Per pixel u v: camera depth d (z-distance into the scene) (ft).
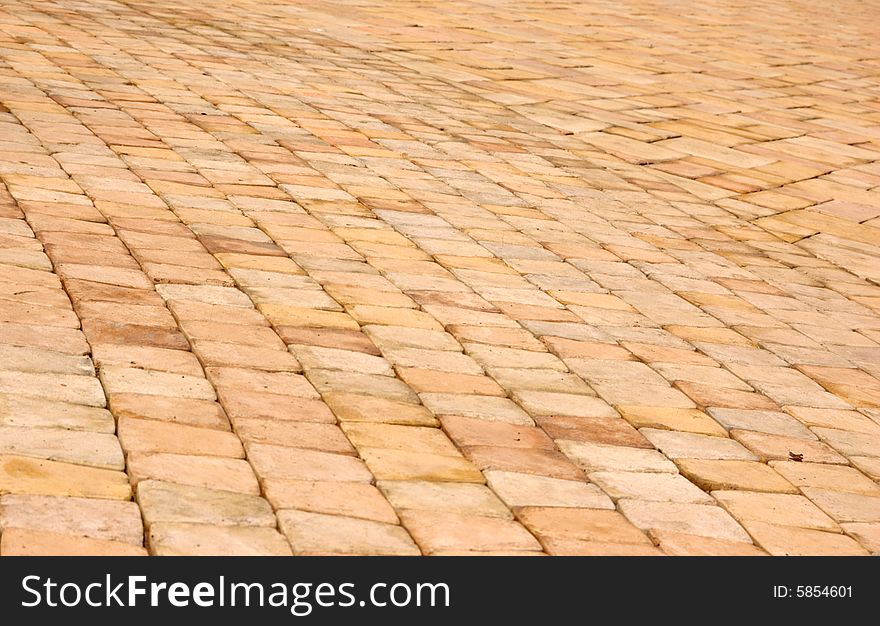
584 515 12.39
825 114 41.75
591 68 44.19
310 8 48.96
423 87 36.45
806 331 20.62
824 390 17.80
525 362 16.58
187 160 23.88
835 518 13.48
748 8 69.62
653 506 12.91
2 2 38.50
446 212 23.68
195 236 19.38
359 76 36.45
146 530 10.62
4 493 10.72
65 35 34.81
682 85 43.21
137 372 13.88
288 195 22.80
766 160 33.96
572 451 13.96
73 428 12.21
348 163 26.03
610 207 26.68
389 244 20.95
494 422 14.38
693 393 16.61
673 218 26.84
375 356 15.81
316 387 14.46
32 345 14.02
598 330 18.53
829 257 25.99
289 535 10.98
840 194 31.50
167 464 11.85
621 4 64.03
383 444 13.24
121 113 26.78
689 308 20.65
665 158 32.45
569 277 21.06
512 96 37.24
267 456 12.44
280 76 34.24
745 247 25.55
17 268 16.42
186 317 15.87
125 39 35.78
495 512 12.10
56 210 19.29
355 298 17.92
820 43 59.11
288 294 17.52
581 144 32.45
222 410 13.34
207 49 36.45
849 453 15.52
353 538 11.11
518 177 27.68
